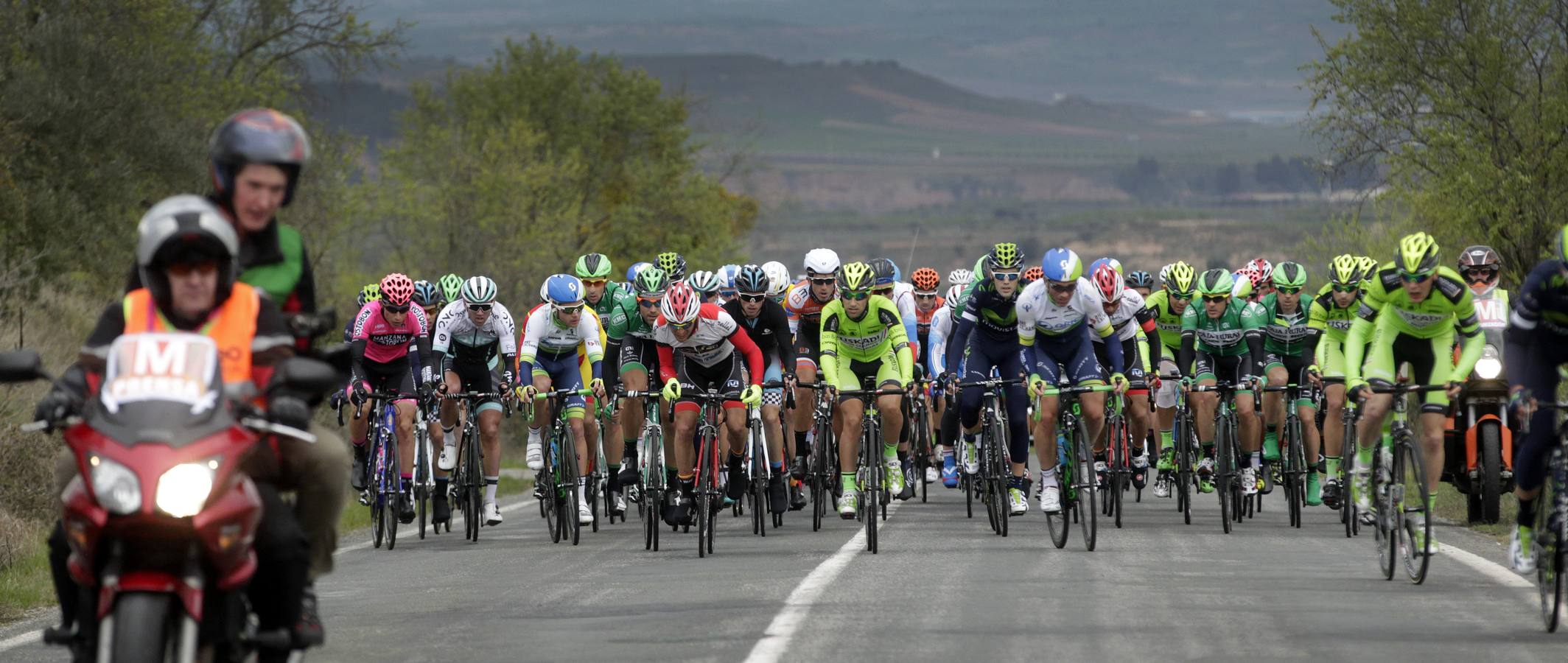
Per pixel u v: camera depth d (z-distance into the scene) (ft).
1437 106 255.50
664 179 584.81
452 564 128.47
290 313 63.52
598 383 147.33
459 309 153.58
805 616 90.12
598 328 160.35
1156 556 121.60
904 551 126.62
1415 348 115.65
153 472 52.54
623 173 593.01
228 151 61.00
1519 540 88.43
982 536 139.95
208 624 55.93
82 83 259.39
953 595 98.37
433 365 145.18
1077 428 127.34
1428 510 100.42
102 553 54.08
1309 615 89.15
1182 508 157.99
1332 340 154.81
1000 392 138.62
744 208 641.40
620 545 142.20
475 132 528.63
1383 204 270.26
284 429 56.44
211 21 382.83
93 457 53.16
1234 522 153.89
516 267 438.81
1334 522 155.43
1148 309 163.22
